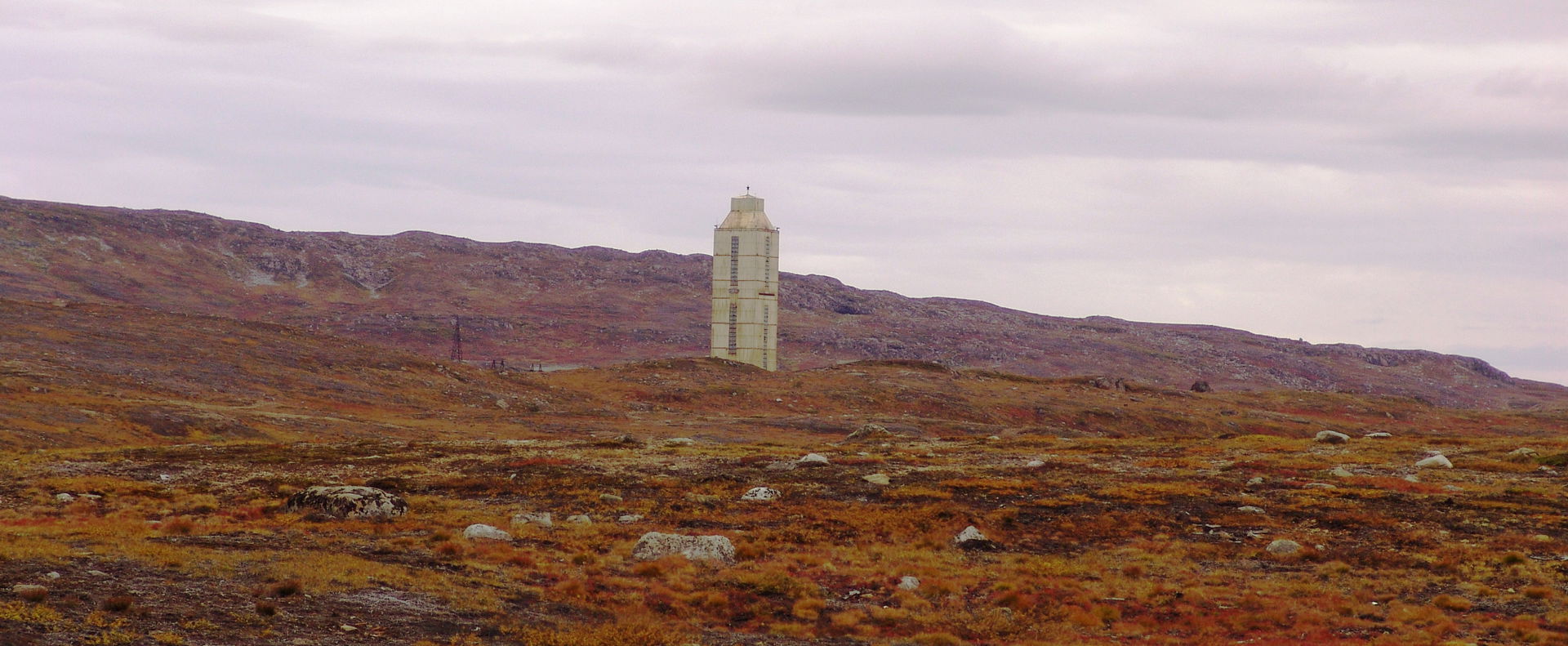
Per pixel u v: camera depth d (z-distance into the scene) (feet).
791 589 118.73
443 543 126.21
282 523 141.38
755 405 492.54
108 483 170.81
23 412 280.10
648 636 92.58
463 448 241.35
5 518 139.95
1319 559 135.74
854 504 172.35
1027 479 194.49
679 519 158.30
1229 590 121.49
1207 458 221.46
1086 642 103.04
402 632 87.71
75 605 82.07
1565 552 133.08
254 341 453.58
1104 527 155.74
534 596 106.63
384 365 456.04
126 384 351.25
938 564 134.10
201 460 210.18
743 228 602.85
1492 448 230.68
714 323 609.01
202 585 94.07
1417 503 164.45
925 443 272.92
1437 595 117.70
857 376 583.17
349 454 226.58
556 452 230.89
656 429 394.73
